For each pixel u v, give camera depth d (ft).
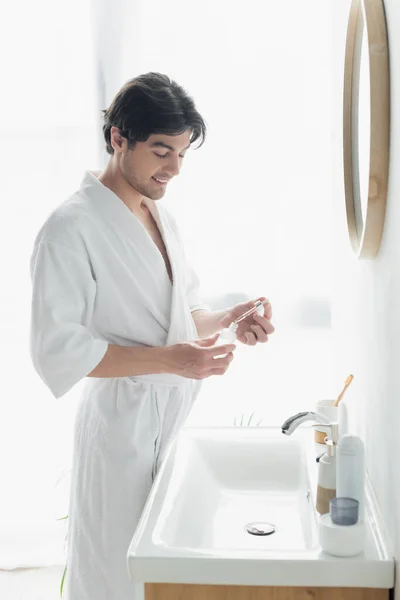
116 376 5.32
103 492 5.49
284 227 8.87
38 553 9.76
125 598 5.53
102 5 8.70
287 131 8.73
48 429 9.60
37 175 9.18
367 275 4.92
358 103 5.05
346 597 3.83
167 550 3.96
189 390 5.95
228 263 8.96
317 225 8.83
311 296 8.94
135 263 5.61
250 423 9.07
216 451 5.83
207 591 3.91
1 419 9.60
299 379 9.09
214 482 5.69
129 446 5.46
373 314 4.65
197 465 5.54
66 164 9.14
